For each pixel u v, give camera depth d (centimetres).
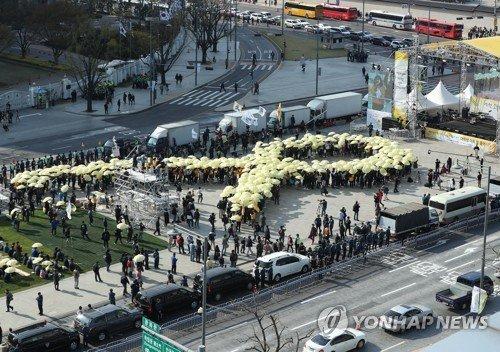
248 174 13725
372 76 18000
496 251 11650
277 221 13000
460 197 12925
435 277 10838
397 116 17800
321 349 8544
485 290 9819
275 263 10644
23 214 12738
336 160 15975
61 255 11144
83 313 9225
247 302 9938
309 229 12688
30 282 10688
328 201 13900
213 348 8906
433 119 18050
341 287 10525
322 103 18250
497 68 17450
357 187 14612
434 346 3578
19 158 15800
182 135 16262
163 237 12225
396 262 11331
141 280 10581
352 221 12975
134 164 14775
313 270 10831
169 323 9425
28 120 18475
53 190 13400
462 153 16662
